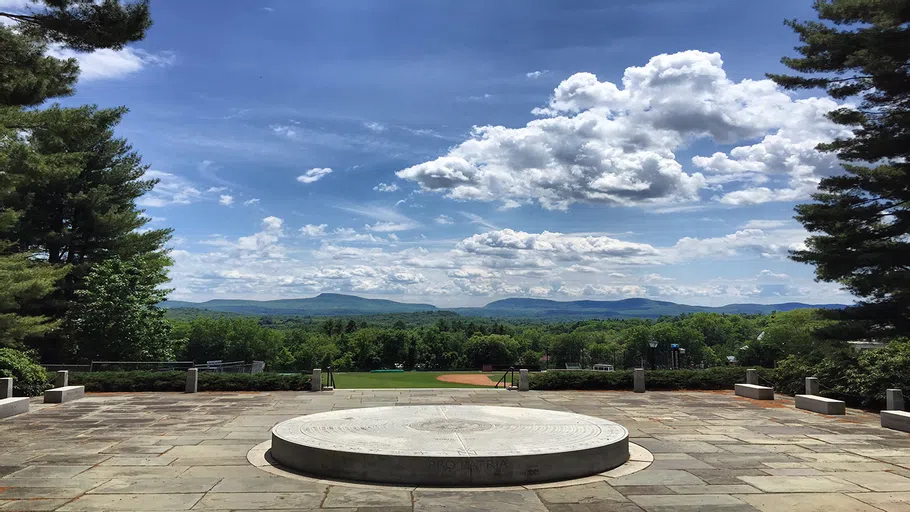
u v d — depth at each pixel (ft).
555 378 80.33
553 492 30.89
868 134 75.56
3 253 96.32
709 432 48.80
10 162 77.25
